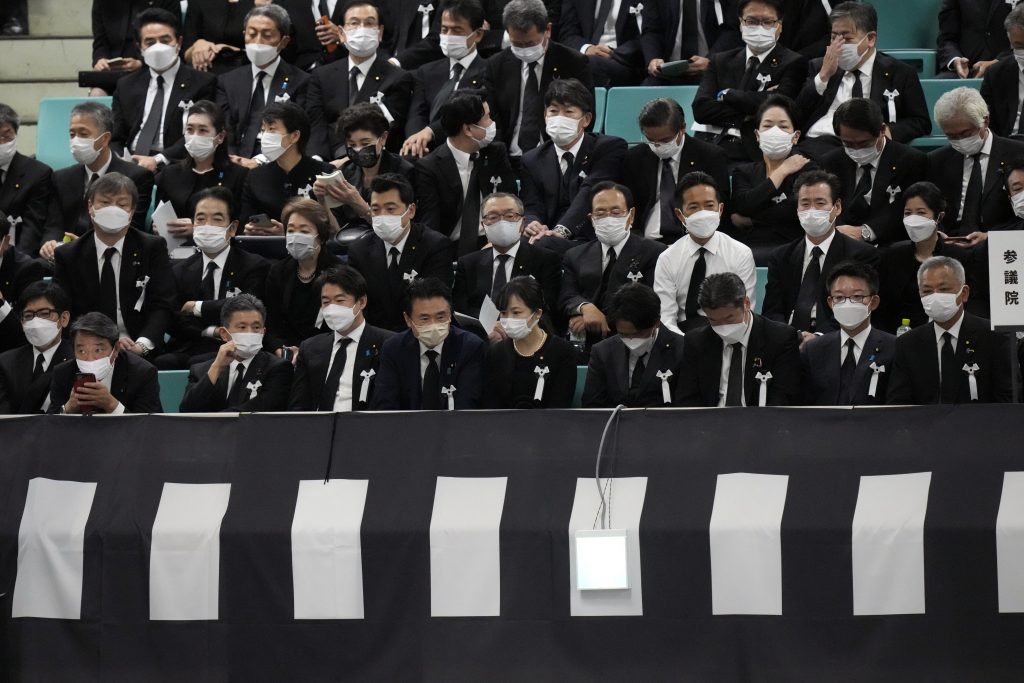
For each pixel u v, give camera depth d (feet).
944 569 60.54
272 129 96.17
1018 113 97.71
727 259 83.35
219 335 83.56
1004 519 60.39
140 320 87.15
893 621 60.59
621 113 106.63
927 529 60.64
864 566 60.90
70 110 113.60
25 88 127.44
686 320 83.71
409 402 73.46
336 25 112.88
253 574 63.87
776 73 101.19
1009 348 71.20
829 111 98.89
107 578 64.75
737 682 61.11
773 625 61.11
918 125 98.43
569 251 87.10
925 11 114.73
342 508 64.03
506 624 62.28
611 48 111.65
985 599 60.18
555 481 63.52
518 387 73.46
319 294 84.84
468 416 65.31
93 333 74.18
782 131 93.25
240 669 63.62
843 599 60.85
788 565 61.26
